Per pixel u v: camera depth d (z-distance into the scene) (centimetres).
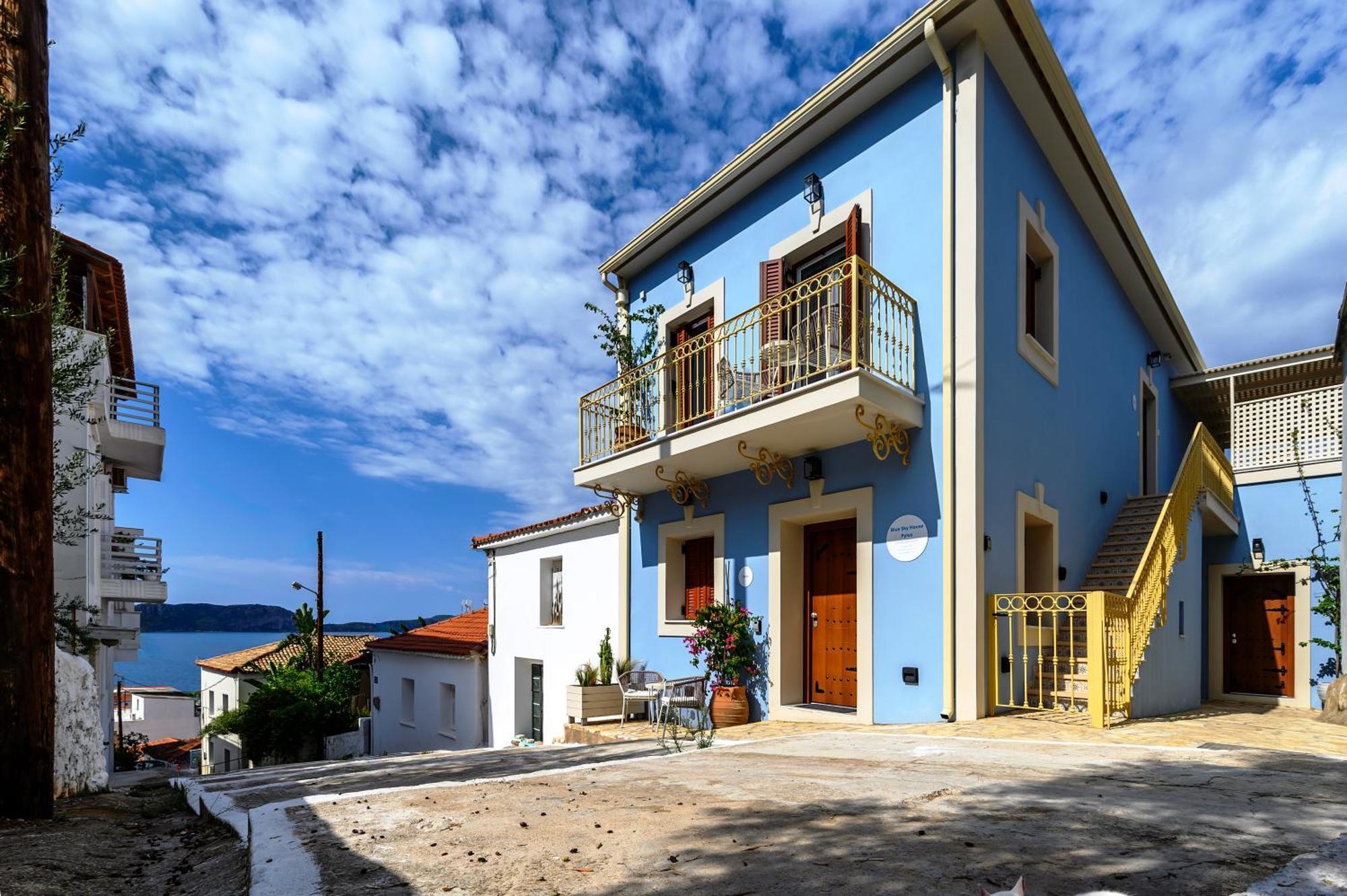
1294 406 1451
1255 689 1466
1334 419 1392
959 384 791
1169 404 1666
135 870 338
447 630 1903
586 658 1318
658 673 1054
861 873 261
